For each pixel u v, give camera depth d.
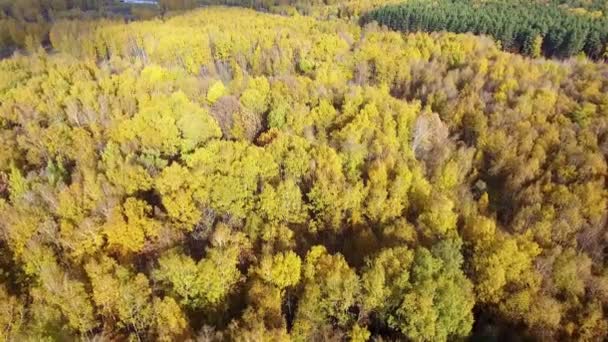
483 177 76.62
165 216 57.56
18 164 76.38
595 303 48.12
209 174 62.41
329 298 43.59
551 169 73.06
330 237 57.78
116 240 53.28
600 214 63.12
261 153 65.31
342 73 108.12
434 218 54.81
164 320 41.16
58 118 87.75
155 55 125.00
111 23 163.38
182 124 76.50
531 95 90.94
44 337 42.38
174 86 99.56
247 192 61.12
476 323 47.44
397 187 61.03
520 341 45.03
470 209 61.19
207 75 115.31
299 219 59.59
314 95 90.06
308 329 42.12
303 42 124.44
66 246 54.59
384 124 77.56
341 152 70.44
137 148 75.19
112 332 43.53
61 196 59.06
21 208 59.16
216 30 142.25
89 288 46.88
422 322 41.44
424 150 78.12
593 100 92.19
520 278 48.75
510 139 77.88
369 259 47.22
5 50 159.62
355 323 43.66
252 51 128.50
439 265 45.06
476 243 52.62
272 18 170.12
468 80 101.31
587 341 45.72
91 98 91.81
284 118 83.88
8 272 53.03
